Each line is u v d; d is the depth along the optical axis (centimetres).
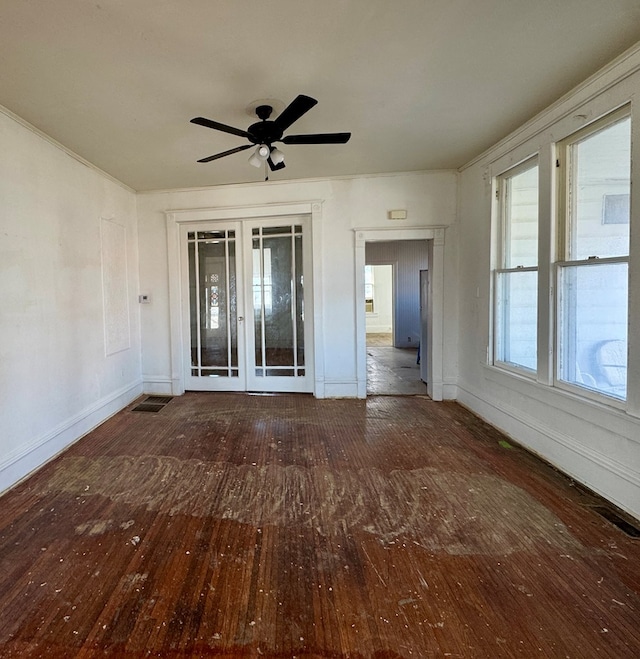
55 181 329
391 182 455
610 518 225
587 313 270
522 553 196
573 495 251
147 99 267
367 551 199
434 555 195
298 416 414
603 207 254
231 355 508
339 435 359
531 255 332
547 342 299
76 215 359
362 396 480
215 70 236
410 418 406
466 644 146
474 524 220
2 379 265
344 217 462
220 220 488
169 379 501
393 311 950
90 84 246
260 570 185
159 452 323
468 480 271
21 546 203
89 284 381
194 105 276
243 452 323
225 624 155
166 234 488
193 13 187
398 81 254
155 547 203
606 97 239
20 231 286
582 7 189
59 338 331
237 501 247
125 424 391
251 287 496
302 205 462
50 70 230
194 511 236
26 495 256
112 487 266
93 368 386
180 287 498
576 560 190
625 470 231
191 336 511
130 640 148
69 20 189
